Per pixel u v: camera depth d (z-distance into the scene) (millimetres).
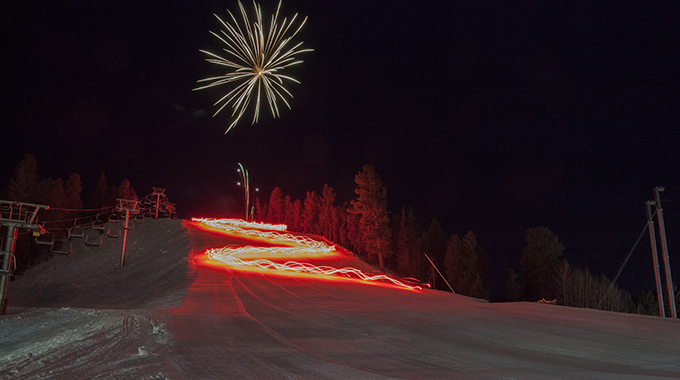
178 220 68312
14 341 9297
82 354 7996
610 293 47000
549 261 57062
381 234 56625
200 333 10227
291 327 11602
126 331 10000
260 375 6848
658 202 24062
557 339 10438
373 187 57188
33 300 35656
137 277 36688
